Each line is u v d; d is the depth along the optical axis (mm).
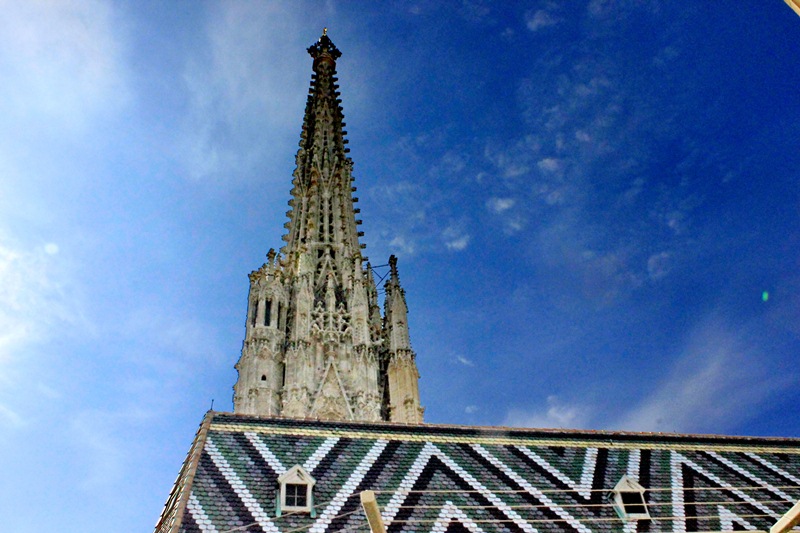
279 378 64562
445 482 30844
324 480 29750
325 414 61219
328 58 102125
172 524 25953
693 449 36156
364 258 78875
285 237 80312
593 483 32094
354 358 65875
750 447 37250
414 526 28078
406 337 71062
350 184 87688
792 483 34031
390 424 34438
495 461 32938
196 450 29906
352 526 27609
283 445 31469
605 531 29250
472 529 28438
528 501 30406
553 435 35781
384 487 29953
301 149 89375
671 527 29875
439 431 34625
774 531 21891
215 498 27531
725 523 30359
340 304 70125
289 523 27250
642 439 36406
